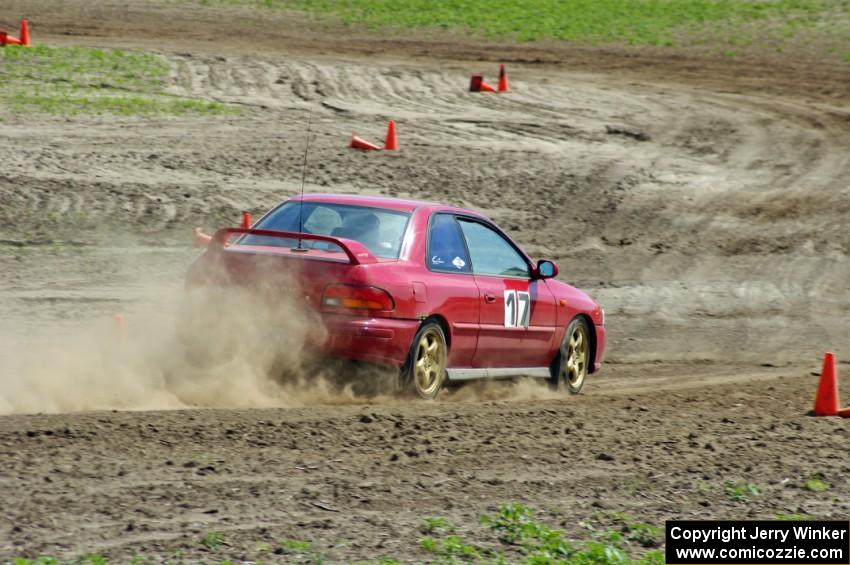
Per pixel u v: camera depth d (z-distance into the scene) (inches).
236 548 860.0
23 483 965.8
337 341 1363.2
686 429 1387.8
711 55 5979.3
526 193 3442.4
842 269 2972.4
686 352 2220.7
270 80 4763.8
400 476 1082.1
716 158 4060.0
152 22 5984.3
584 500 1055.6
